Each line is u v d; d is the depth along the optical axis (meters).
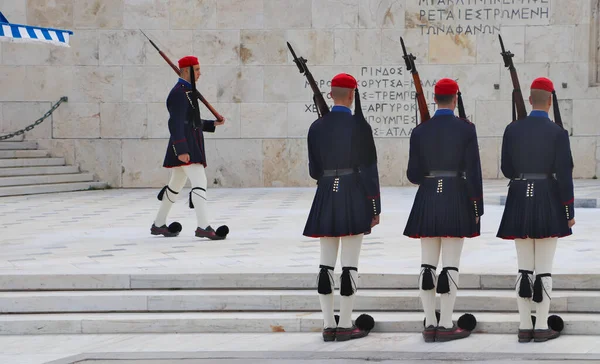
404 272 14.57
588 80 35.28
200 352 12.15
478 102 35.50
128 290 14.53
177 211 25.98
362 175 12.66
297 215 24.64
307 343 12.69
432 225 12.43
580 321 12.93
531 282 12.42
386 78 35.53
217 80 35.75
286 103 35.78
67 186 34.09
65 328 13.49
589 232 20.17
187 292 14.33
